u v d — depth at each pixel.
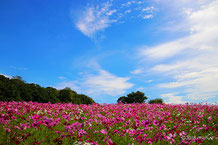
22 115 9.00
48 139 6.37
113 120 8.57
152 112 12.72
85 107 13.59
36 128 6.75
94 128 8.08
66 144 6.02
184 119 10.98
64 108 12.39
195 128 9.09
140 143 6.29
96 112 11.83
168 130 7.96
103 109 13.11
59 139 5.65
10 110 8.12
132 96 34.50
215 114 12.77
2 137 5.93
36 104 13.36
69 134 6.36
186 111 14.02
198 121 10.45
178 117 11.75
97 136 7.14
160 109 14.64
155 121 7.90
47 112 10.55
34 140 5.80
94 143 5.67
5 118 6.56
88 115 10.87
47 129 7.27
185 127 9.60
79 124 6.72
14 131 6.41
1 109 9.23
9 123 7.05
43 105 13.09
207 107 15.60
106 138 6.45
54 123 6.56
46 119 6.59
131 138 6.90
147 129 7.93
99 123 8.80
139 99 34.06
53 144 5.91
